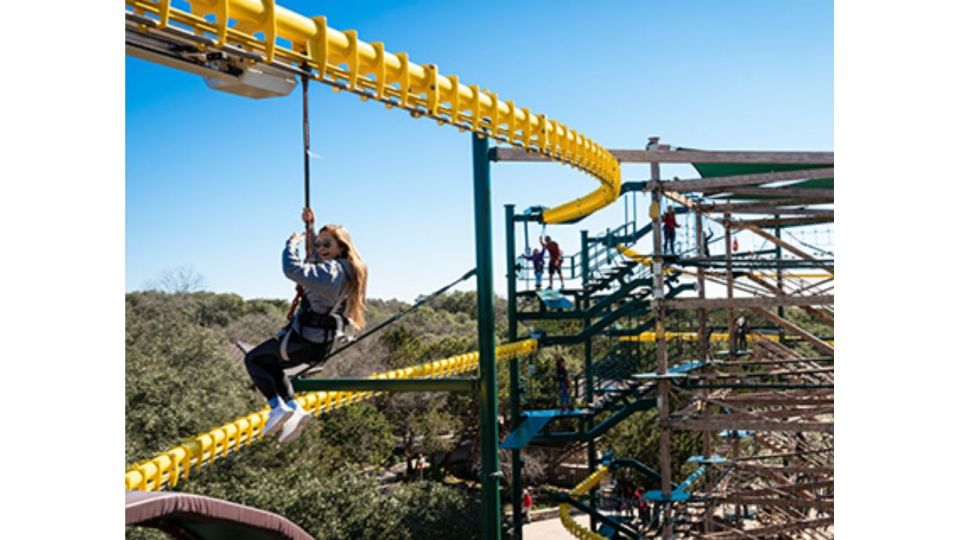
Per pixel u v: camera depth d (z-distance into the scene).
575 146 13.83
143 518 2.73
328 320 5.26
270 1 5.85
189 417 26.66
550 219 22.14
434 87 8.62
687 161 17.30
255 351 5.44
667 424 17.38
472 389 11.84
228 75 5.93
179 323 36.94
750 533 17.53
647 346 30.39
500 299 62.53
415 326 68.12
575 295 23.94
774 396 19.56
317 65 6.57
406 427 39.47
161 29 5.07
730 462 18.09
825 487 19.12
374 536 23.39
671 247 20.17
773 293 18.61
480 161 12.20
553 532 30.41
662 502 17.42
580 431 23.27
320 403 13.27
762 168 18.47
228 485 24.38
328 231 5.43
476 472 38.69
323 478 26.19
